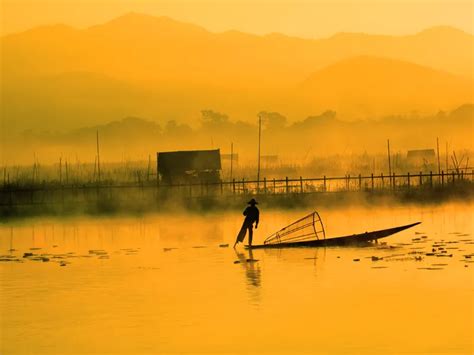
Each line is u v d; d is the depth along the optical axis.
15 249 110.75
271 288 74.31
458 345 55.66
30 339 58.84
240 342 57.19
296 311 65.06
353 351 54.84
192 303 68.81
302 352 54.75
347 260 89.88
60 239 122.81
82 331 60.78
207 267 87.94
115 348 56.53
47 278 83.19
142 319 63.88
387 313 63.97
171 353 55.31
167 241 115.56
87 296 73.00
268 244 104.25
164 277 82.00
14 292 75.62
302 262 89.38
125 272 86.06
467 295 69.38
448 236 111.50
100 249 107.81
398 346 55.59
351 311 64.81
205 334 59.22
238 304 68.00
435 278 77.06
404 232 117.69
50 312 66.75
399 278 77.50
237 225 138.62
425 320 61.78
